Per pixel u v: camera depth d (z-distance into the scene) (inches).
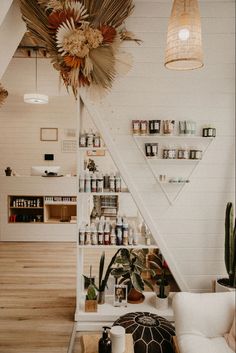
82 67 95.9
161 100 140.5
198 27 79.3
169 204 144.0
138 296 140.9
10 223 258.8
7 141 314.8
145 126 138.9
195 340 87.2
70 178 257.1
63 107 314.0
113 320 130.4
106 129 137.3
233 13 138.4
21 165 316.5
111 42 98.1
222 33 139.0
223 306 94.2
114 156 138.1
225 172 143.2
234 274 127.9
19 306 146.6
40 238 259.9
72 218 265.7
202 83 140.4
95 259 219.0
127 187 139.4
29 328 127.7
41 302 151.0
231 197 143.8
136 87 139.9
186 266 144.8
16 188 257.0
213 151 142.9
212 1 138.2
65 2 92.0
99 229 135.4
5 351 112.2
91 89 100.8
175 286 167.3
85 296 142.6
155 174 142.9
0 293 161.0
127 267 137.7
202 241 144.7
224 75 140.3
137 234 144.9
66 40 91.8
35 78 306.7
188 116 141.0
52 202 259.9
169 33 80.9
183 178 143.5
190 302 94.3
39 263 208.1
